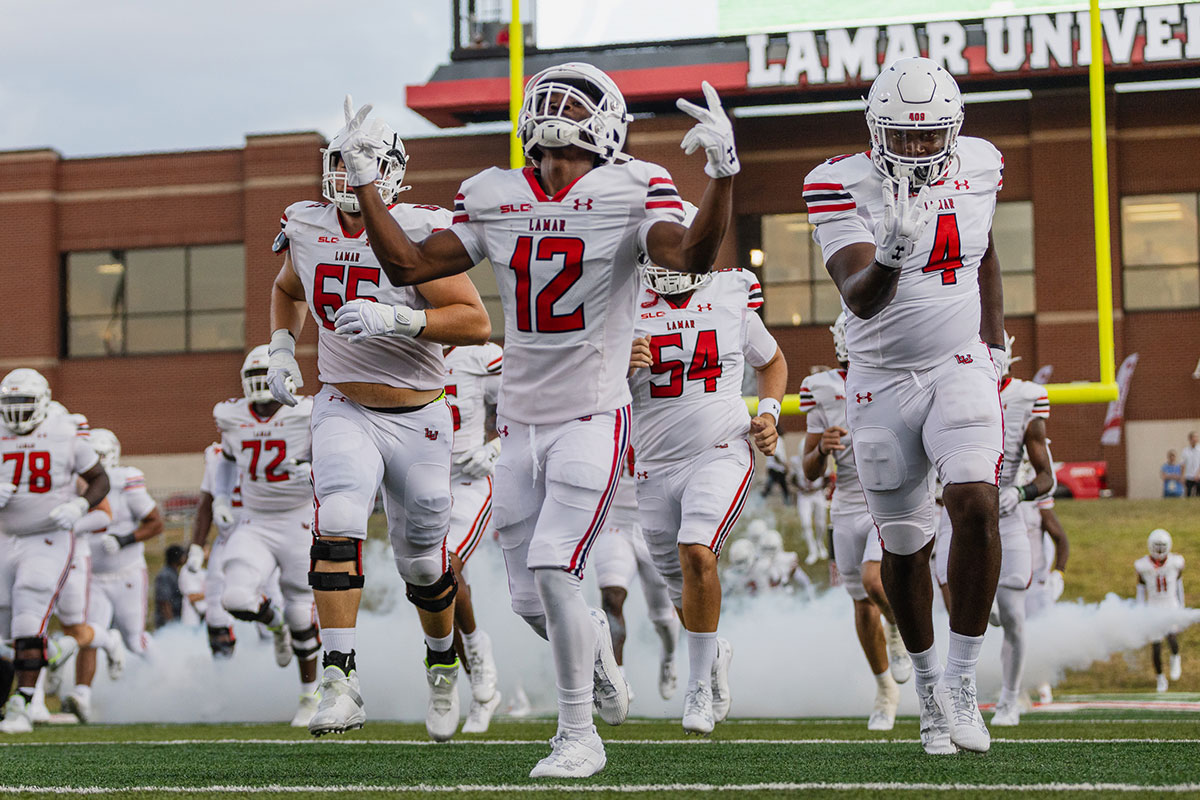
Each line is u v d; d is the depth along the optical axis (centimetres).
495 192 1186
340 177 1397
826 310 7200
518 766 1311
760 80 6512
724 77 6538
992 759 1269
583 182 1167
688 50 6612
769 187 7225
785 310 7244
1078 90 6856
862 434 1370
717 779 1130
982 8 6328
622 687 1439
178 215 7994
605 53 6662
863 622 2136
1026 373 6994
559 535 1162
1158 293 6938
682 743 1609
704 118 1033
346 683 1305
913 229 1141
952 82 1298
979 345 1341
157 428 8031
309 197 7731
